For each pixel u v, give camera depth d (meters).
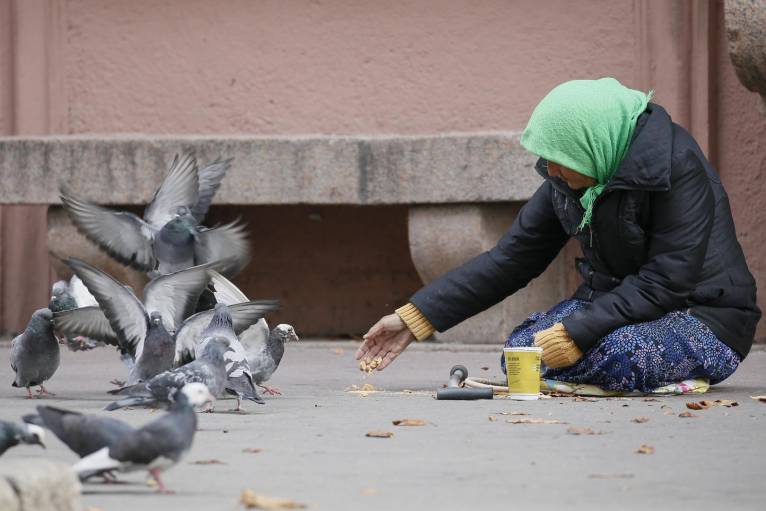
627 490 6.72
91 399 12.25
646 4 22.86
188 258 13.81
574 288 22.33
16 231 24.64
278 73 24.66
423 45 24.17
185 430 6.50
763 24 18.22
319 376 15.36
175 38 24.89
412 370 16.36
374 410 10.91
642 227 12.09
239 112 24.75
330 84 24.50
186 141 21.53
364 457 7.96
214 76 24.81
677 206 11.89
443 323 12.87
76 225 13.61
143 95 24.94
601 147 11.84
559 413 10.50
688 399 11.76
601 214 12.09
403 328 12.91
